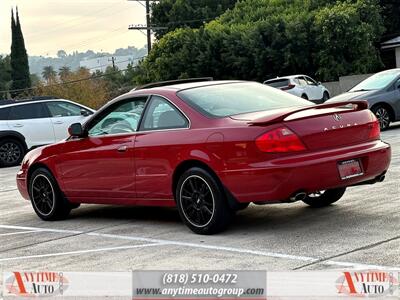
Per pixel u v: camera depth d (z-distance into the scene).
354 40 37.59
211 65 42.41
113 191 8.09
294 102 7.60
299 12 42.44
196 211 7.25
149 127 7.68
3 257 7.08
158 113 7.64
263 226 7.48
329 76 38.22
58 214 8.99
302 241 6.64
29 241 7.84
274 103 7.47
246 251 6.43
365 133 7.21
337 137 6.92
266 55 39.78
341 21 37.53
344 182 6.88
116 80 73.06
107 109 8.24
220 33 42.56
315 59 38.69
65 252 7.08
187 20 58.53
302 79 31.45
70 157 8.54
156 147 7.46
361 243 6.37
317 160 6.67
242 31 42.03
